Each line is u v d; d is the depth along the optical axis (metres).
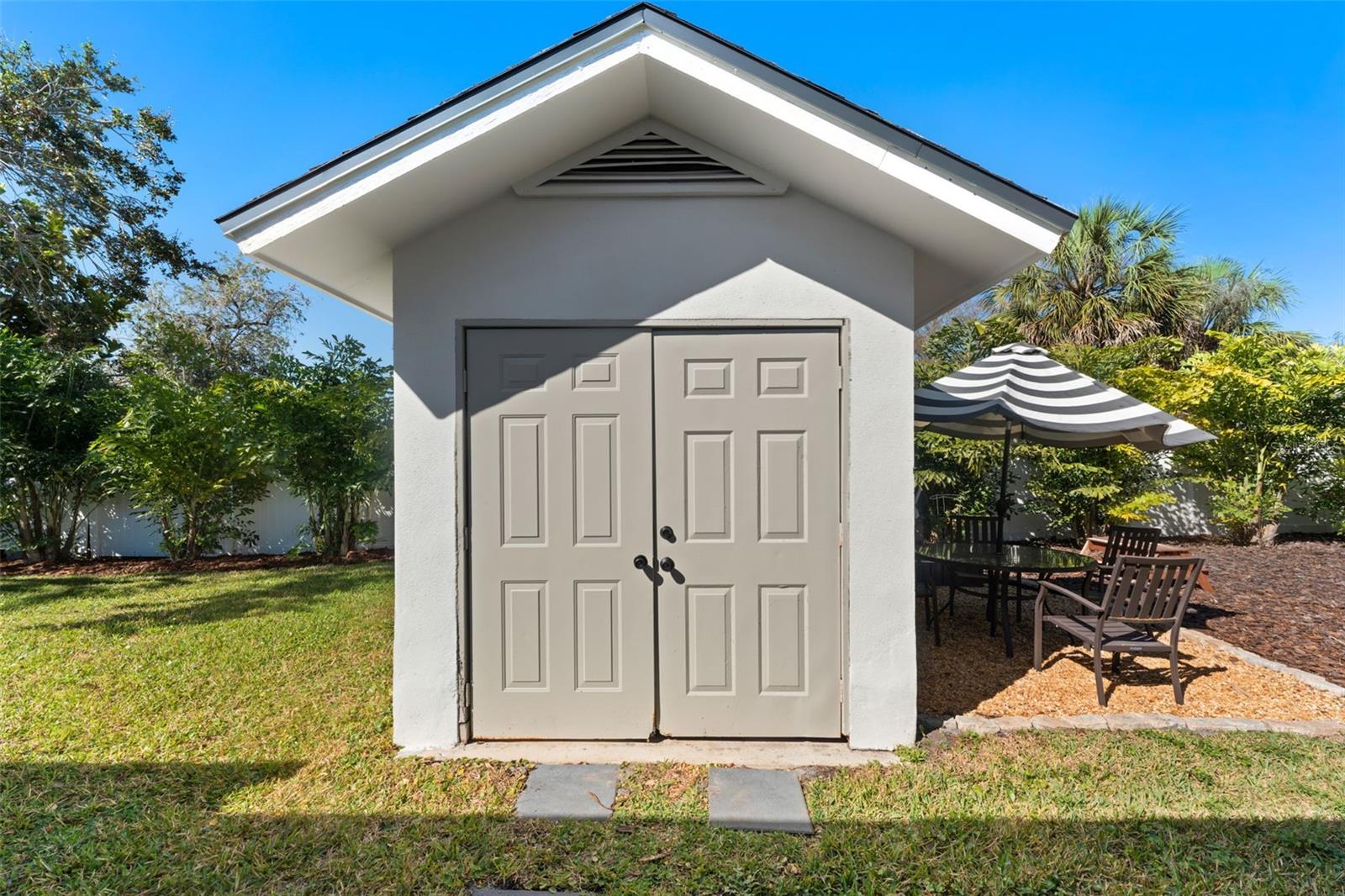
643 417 3.65
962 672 4.93
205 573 8.99
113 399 9.90
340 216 3.19
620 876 2.49
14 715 4.02
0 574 9.16
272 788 3.17
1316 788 3.10
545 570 3.66
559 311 3.63
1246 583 7.72
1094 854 2.58
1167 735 3.66
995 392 5.88
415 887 2.44
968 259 3.75
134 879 2.44
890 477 3.57
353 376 10.32
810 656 3.65
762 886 2.44
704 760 3.45
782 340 3.64
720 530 3.65
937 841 2.70
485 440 3.64
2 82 13.52
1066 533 11.11
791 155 3.33
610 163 3.63
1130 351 11.62
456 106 3.07
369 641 5.61
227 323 23.94
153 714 4.05
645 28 3.11
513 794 3.11
